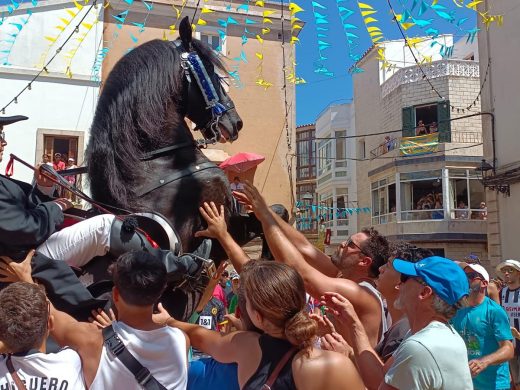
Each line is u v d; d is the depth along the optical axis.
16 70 14.90
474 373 4.78
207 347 2.55
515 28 17.56
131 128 3.21
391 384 2.47
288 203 17.14
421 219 28.47
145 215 3.04
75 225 2.92
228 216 3.44
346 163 37.72
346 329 3.11
